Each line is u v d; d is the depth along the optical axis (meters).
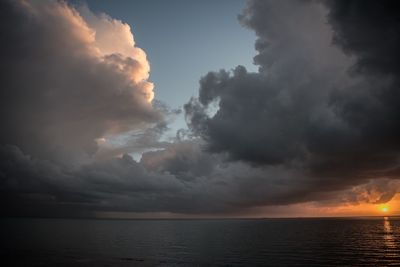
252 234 132.25
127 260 55.88
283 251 69.25
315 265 50.28
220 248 76.38
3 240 92.31
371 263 51.66
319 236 114.62
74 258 57.38
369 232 135.38
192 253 66.38
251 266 49.94
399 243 85.50
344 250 69.88
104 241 94.25
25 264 50.59
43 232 134.00
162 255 62.78
